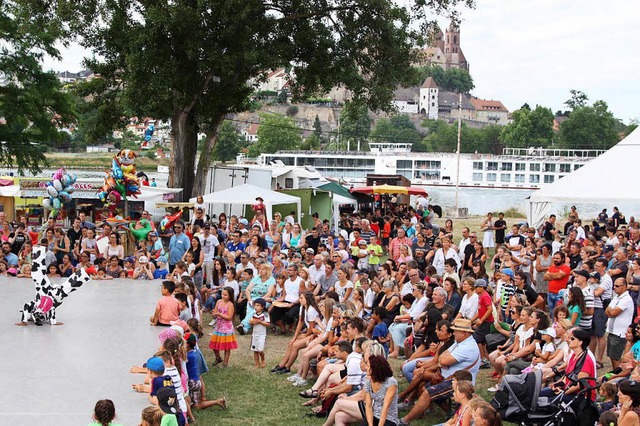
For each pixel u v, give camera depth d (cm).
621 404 871
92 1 3198
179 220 2117
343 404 1005
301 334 1368
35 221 3297
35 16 3322
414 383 1112
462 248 2189
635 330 1165
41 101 4303
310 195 3381
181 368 998
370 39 3641
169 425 749
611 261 1764
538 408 984
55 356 1076
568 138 19425
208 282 1914
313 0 3606
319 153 10675
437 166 10812
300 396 1191
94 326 1275
